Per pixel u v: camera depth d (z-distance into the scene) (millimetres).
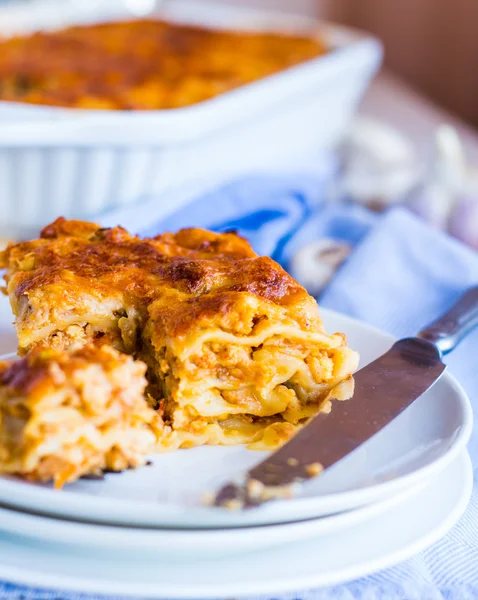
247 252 573
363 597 457
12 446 464
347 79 939
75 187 755
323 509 454
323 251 727
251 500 444
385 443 503
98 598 450
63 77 924
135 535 439
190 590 435
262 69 998
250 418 537
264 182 795
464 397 524
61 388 461
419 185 822
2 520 443
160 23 1209
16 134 704
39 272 550
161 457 508
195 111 763
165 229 737
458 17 1559
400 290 682
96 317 542
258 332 526
